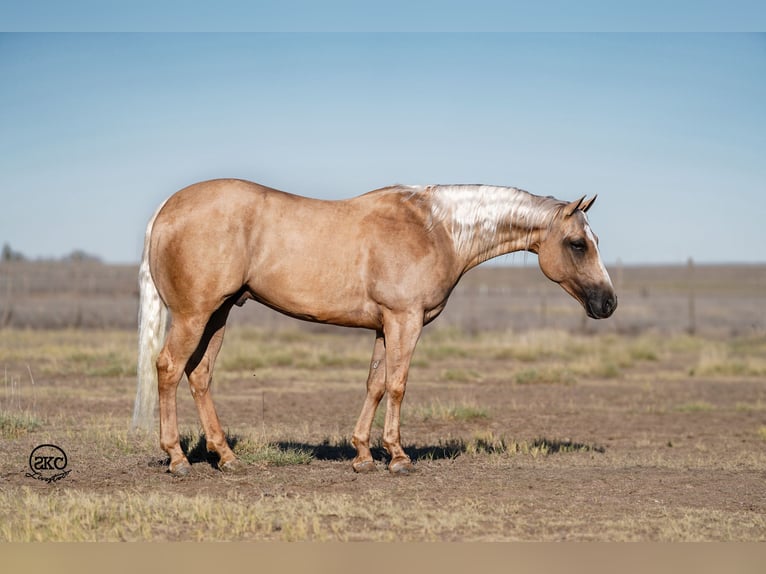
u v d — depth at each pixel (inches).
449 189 434.9
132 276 3796.8
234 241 396.8
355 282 410.0
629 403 797.2
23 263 4207.7
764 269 6245.1
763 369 1077.1
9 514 340.2
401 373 414.3
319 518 343.3
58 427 560.4
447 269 423.8
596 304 430.6
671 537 326.3
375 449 510.6
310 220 409.4
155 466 435.2
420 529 331.3
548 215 434.9
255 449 476.7
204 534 320.2
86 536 311.7
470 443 534.0
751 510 376.2
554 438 590.9
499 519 347.3
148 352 409.1
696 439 601.9
